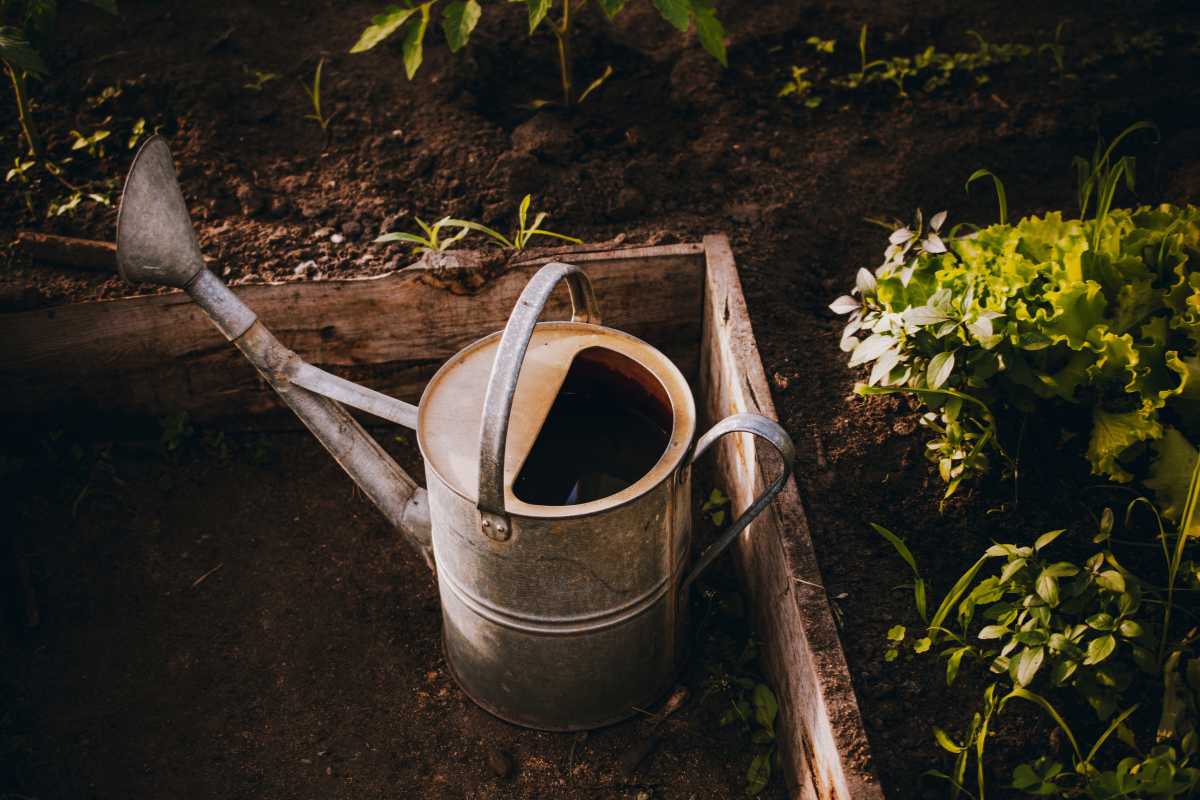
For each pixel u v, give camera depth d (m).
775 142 1.81
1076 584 1.28
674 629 1.45
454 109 1.83
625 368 1.41
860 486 1.45
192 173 1.75
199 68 1.84
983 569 1.38
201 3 1.94
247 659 1.53
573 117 1.84
